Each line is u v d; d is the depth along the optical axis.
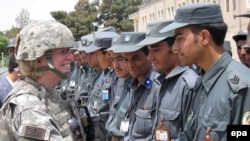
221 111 2.29
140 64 3.71
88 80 7.14
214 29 2.44
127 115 3.89
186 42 2.48
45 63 2.47
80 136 2.61
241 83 2.24
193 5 2.48
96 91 5.77
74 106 2.71
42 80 2.49
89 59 6.15
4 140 2.38
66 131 2.46
